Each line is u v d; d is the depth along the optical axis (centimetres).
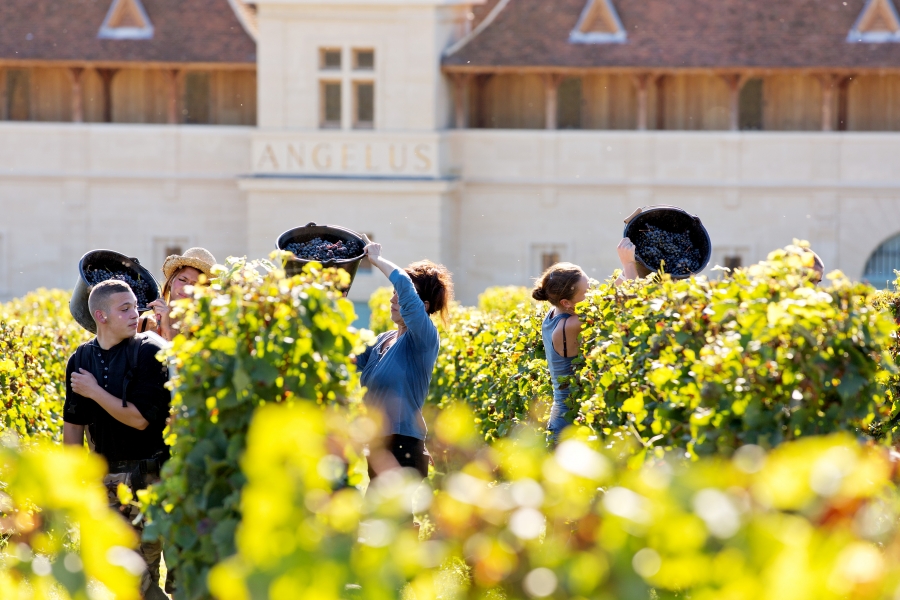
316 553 686
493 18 8588
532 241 8588
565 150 8500
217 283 1280
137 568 797
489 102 8831
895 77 8406
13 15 8719
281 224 8419
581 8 8550
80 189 8725
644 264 2023
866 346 1229
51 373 2820
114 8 8675
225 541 1168
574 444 736
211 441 1219
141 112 8956
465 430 812
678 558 662
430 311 1853
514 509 755
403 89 8350
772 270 1295
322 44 8369
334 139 8362
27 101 8962
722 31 8356
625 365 1652
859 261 8338
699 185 8381
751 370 1240
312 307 1233
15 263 8806
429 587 726
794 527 641
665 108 8650
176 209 8719
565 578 686
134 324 1703
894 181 8250
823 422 1229
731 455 1228
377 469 1734
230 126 8769
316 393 1231
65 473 796
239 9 8806
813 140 8300
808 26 8319
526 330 2445
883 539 718
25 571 828
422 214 8319
